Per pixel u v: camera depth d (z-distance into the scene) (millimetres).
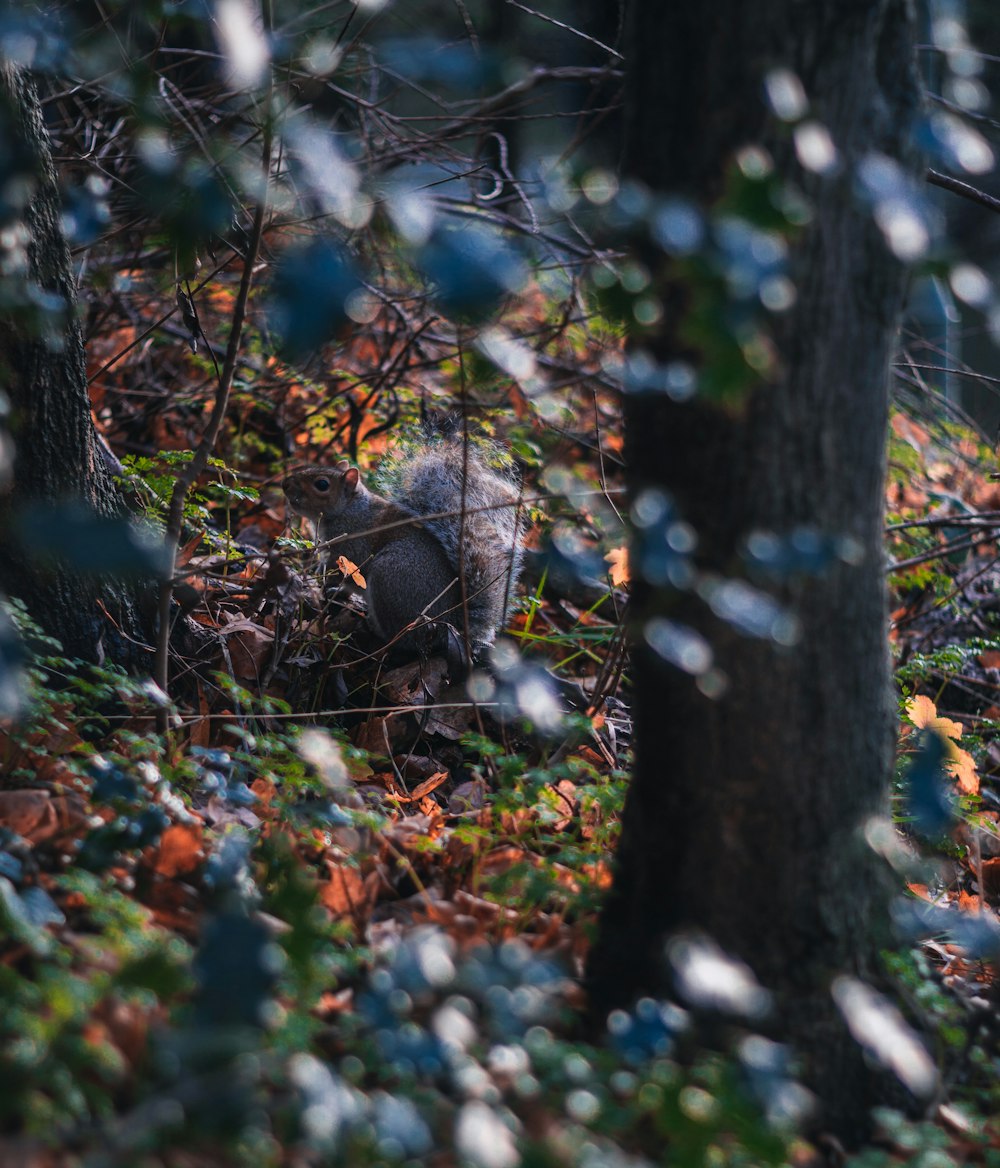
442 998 3020
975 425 10477
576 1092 2701
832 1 2979
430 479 6602
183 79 7078
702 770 3336
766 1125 2604
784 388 3139
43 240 4578
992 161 2582
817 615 3252
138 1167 2203
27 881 3381
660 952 3389
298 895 2756
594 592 7383
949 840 5312
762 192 2189
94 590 4848
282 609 5676
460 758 5672
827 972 3354
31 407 4578
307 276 2080
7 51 2746
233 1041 2240
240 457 7500
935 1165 2900
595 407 5352
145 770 4070
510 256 2156
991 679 7539
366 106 6059
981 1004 3822
